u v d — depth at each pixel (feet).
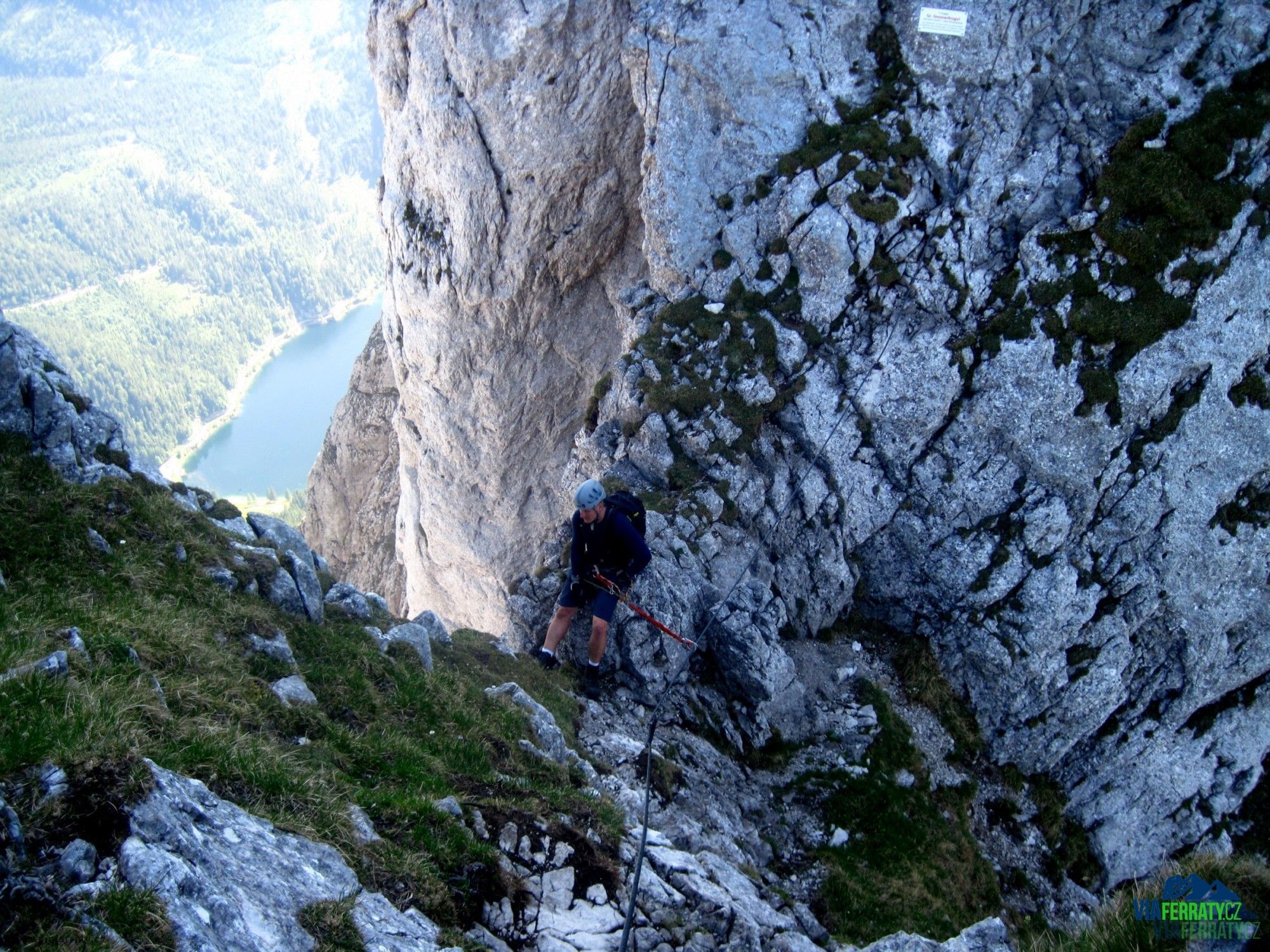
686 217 70.18
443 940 23.77
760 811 49.11
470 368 92.07
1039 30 65.82
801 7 68.54
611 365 90.89
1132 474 60.85
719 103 69.62
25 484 33.19
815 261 65.72
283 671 33.19
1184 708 62.34
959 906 48.96
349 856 24.41
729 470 61.36
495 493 98.43
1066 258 62.44
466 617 110.32
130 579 32.37
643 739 47.91
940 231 65.16
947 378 63.31
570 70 75.15
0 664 24.25
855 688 58.95
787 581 61.46
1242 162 61.31
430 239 86.89
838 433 63.87
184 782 22.54
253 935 19.66
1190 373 60.49
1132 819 61.16
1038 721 60.90
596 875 29.30
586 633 51.44
